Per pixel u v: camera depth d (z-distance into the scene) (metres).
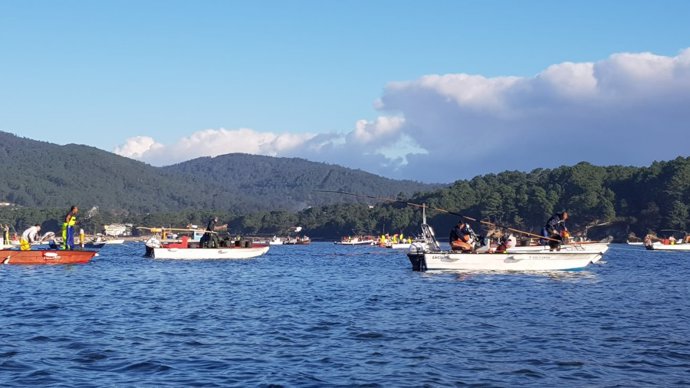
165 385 14.46
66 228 50.16
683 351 17.92
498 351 17.92
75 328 21.22
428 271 43.50
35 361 16.52
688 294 32.00
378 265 61.47
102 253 96.19
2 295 30.03
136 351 17.73
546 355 17.44
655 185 188.75
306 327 21.64
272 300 29.20
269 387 14.34
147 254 67.06
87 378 15.00
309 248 153.12
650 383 14.81
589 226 174.12
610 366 16.28
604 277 41.94
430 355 17.42
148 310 25.61
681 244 105.94
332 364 16.41
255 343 18.94
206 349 18.08
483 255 42.69
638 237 184.25
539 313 24.81
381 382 14.79
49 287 33.97
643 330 21.16
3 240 63.62
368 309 26.00
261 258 69.94
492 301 28.39
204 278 41.81
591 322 22.69
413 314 24.56
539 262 42.72
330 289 34.38
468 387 14.47
